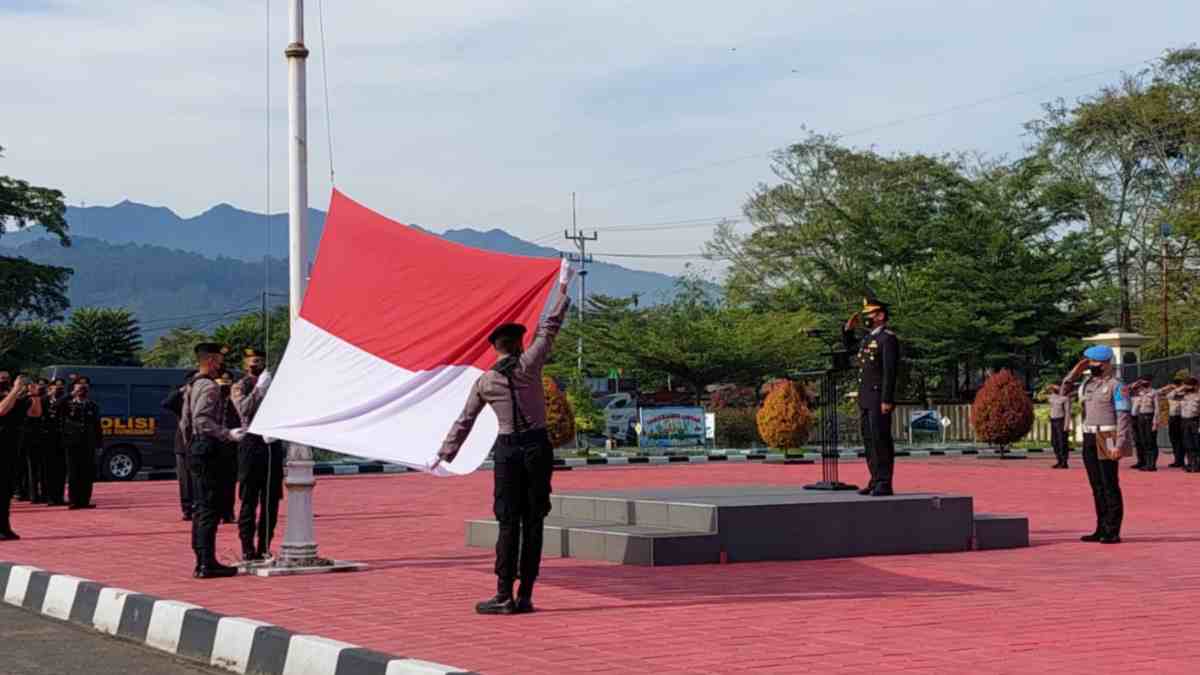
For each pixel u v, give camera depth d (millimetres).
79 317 97438
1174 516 18438
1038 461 34750
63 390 21844
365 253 11422
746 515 12922
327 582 11523
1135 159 61469
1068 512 19062
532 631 8812
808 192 61125
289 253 12188
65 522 18453
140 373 30984
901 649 8031
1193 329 53344
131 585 11391
